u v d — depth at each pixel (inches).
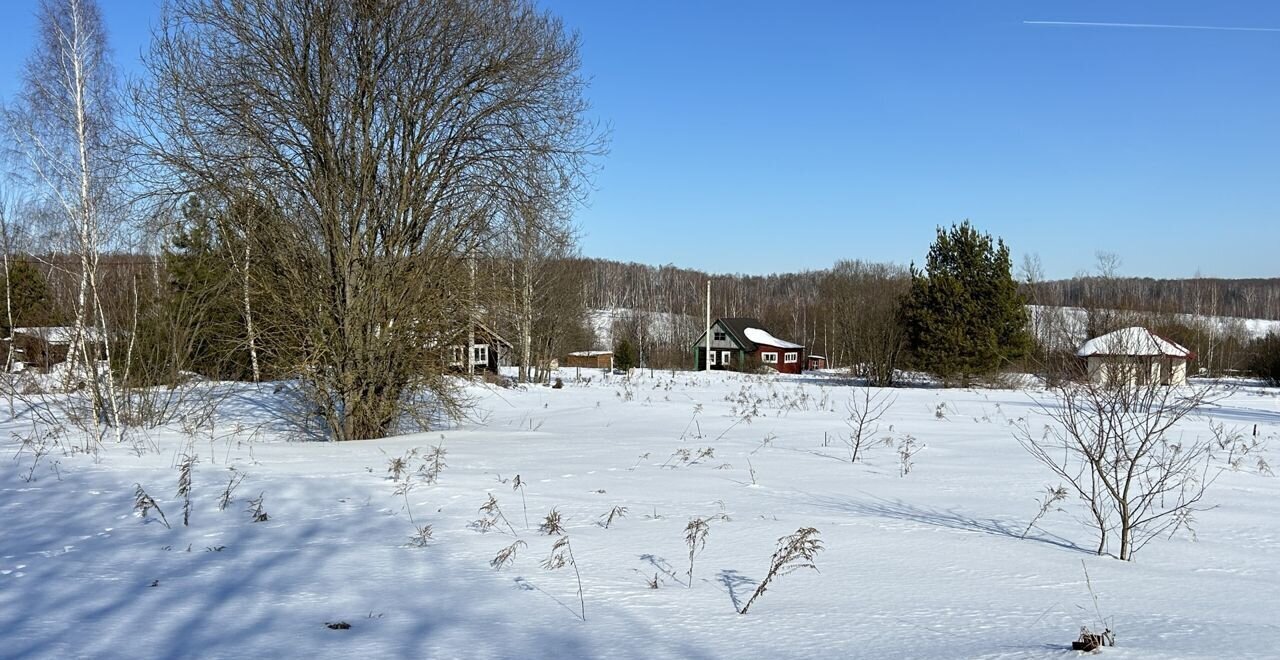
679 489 369.1
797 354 3090.6
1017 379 1793.8
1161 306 2258.9
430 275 649.6
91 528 287.0
